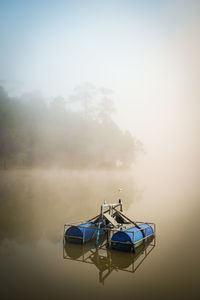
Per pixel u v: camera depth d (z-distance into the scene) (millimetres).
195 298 5551
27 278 6520
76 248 9039
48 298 5527
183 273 6883
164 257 8148
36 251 8641
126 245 8734
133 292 5820
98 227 9469
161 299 5516
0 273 6840
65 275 6738
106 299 5504
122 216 10547
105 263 7574
